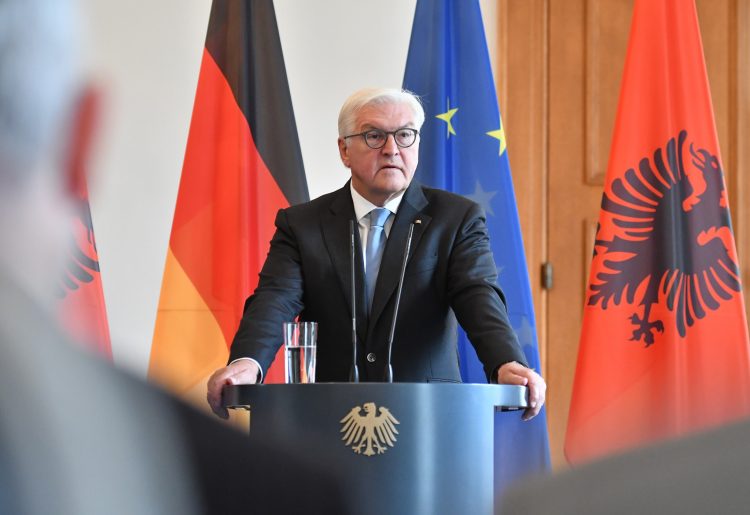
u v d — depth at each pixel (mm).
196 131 10359
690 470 850
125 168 11453
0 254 911
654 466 862
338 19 12023
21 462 887
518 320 9961
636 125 9977
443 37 10586
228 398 6055
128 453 936
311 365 6508
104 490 915
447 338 7566
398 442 5457
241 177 10266
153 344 10086
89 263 9211
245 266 10141
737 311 9547
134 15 11539
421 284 7422
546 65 12359
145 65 11555
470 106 10492
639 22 10133
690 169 9820
